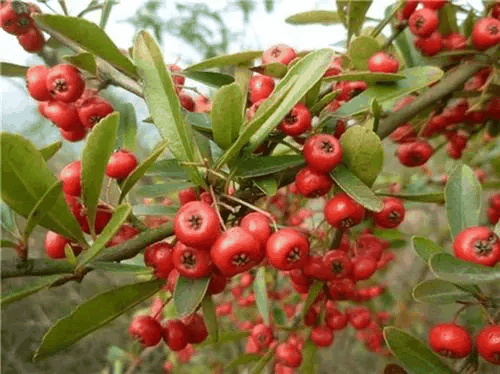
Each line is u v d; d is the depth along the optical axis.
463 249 0.08
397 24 0.12
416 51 0.13
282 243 0.08
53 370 0.37
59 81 0.09
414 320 0.25
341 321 0.14
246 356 0.15
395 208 0.11
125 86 0.10
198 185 0.09
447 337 0.09
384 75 0.10
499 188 0.19
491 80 0.13
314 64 0.08
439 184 0.17
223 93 0.08
